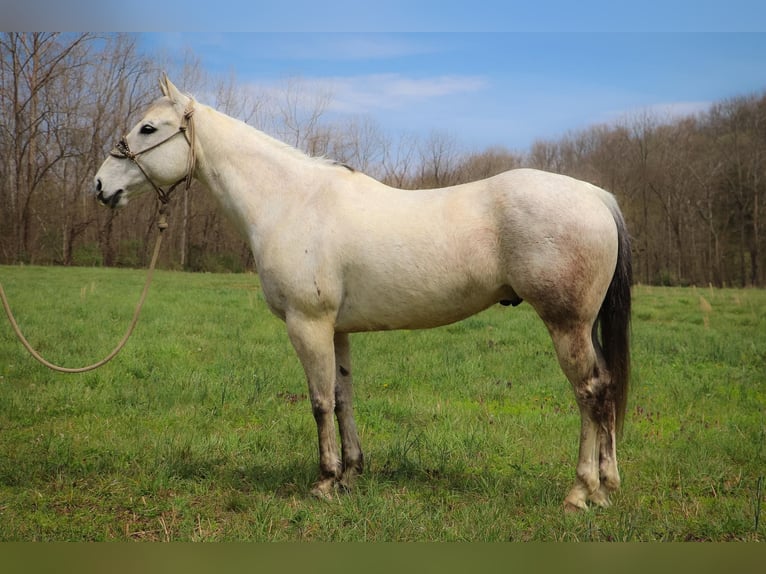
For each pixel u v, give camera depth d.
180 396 6.42
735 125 37.19
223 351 8.68
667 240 37.62
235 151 4.30
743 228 34.84
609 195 3.85
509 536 3.45
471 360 8.21
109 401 6.30
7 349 8.17
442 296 3.78
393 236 3.79
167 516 3.78
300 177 4.18
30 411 5.84
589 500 3.77
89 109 31.47
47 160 32.06
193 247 33.53
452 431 5.37
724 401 6.47
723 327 11.49
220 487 4.23
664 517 3.72
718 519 3.65
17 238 31.11
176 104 4.34
